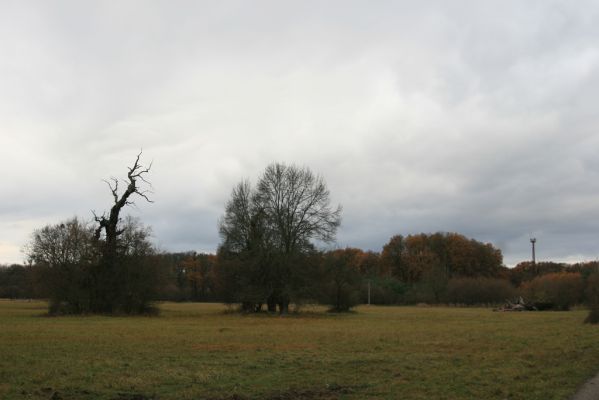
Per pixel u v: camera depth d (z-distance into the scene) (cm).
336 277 7262
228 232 6506
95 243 6303
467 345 2616
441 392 1434
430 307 10550
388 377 1683
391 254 14975
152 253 6488
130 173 6475
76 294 6106
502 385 1513
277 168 6475
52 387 1545
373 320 5341
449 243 14538
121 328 3928
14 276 13212
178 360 2086
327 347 2558
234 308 7512
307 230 6384
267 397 1414
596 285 6147
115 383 1598
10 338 3012
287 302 6444
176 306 10088
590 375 1652
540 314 6825
